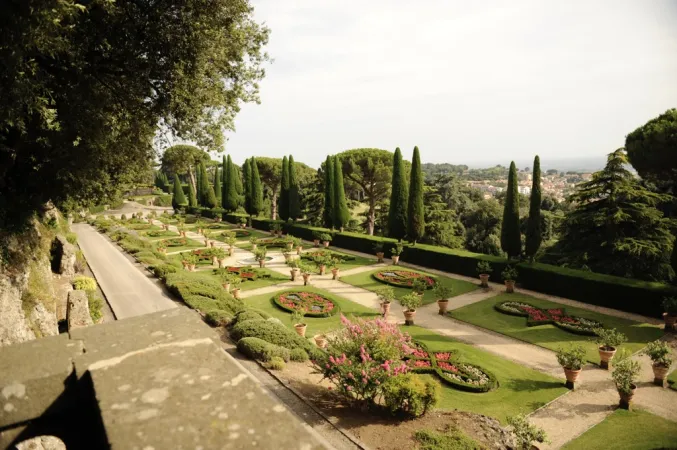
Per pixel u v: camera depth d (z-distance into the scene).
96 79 10.20
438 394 8.91
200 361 2.01
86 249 32.28
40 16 5.85
